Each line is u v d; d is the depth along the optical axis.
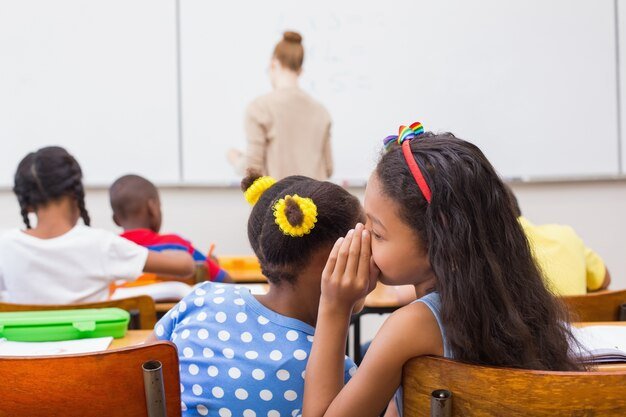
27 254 1.87
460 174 0.90
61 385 0.91
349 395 0.92
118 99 3.89
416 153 0.93
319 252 1.05
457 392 0.83
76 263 1.90
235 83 3.91
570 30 3.93
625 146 3.98
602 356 1.08
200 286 1.15
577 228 4.04
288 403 1.03
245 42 3.89
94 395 0.92
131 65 3.88
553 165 3.99
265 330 1.05
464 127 3.97
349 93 3.95
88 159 3.91
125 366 0.92
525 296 0.93
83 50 3.87
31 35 3.85
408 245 0.92
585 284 2.03
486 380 0.81
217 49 3.89
